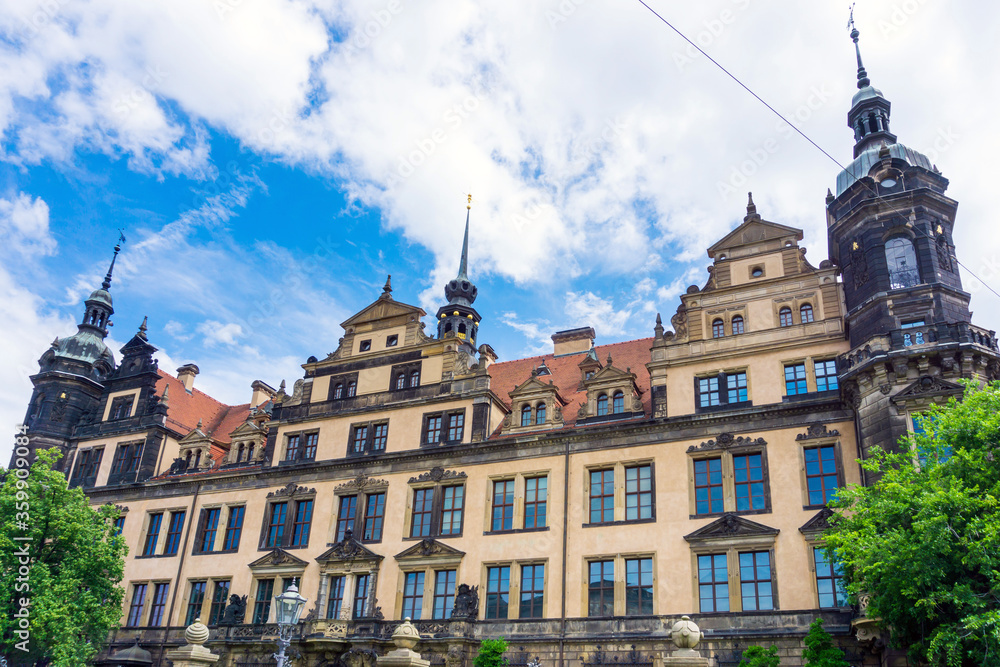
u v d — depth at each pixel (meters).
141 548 52.56
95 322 65.12
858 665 32.00
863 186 40.03
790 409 37.78
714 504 37.91
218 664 43.19
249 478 51.19
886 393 33.59
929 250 36.97
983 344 33.62
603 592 38.44
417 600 42.44
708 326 42.03
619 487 40.22
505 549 41.34
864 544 25.91
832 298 39.66
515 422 45.22
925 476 26.50
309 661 41.22
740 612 34.81
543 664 37.56
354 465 48.06
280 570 46.75
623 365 48.34
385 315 52.81
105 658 48.03
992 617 22.08
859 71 46.81
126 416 58.78
